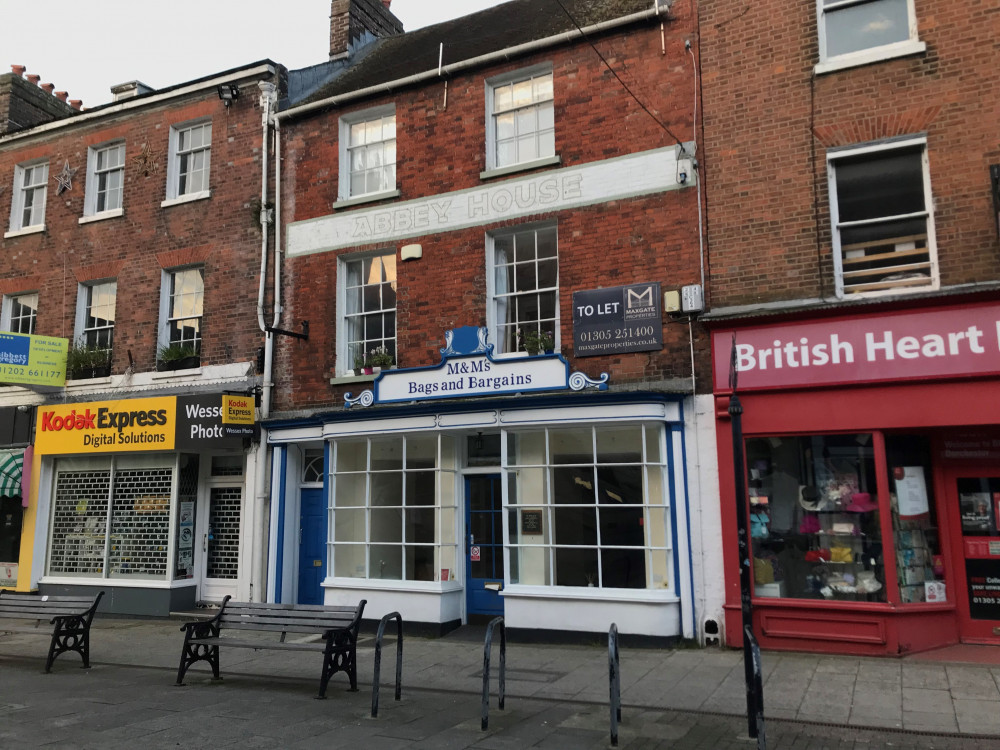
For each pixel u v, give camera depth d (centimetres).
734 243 966
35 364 1388
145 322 1386
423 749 579
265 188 1311
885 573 848
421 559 1081
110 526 1330
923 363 846
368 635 1055
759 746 536
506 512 1019
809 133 945
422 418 1076
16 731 625
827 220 923
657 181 1021
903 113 903
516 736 610
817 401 891
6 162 1598
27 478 1398
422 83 1206
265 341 1269
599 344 1016
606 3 1190
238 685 797
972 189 862
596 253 1045
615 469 977
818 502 894
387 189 1240
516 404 1010
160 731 624
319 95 1345
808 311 891
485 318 1109
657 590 934
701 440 946
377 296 1224
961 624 860
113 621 1237
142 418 1290
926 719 635
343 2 1493
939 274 866
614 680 593
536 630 978
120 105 1466
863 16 948
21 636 1127
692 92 1017
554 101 1109
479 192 1140
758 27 989
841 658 834
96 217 1470
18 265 1542
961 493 876
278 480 1217
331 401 1205
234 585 1275
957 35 891
